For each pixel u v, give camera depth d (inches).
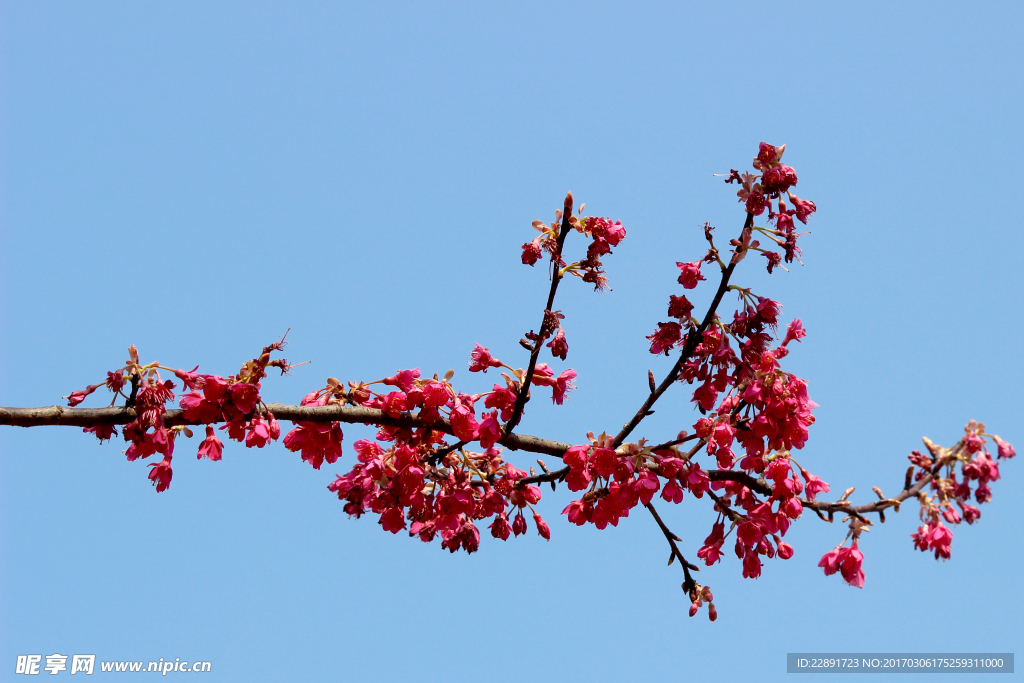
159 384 170.2
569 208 185.8
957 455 191.8
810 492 198.8
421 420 193.8
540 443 209.6
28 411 165.6
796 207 179.9
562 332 188.4
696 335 183.0
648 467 196.9
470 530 200.1
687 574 203.3
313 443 190.9
